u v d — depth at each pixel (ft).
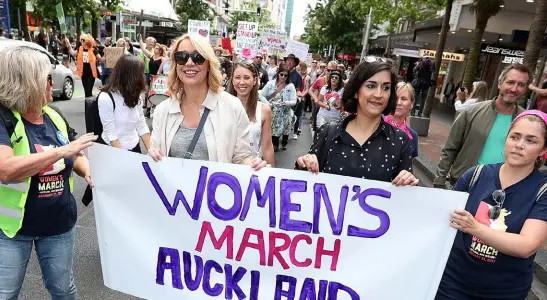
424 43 83.46
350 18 119.65
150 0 65.05
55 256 7.30
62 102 37.45
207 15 126.62
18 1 57.47
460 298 6.96
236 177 7.18
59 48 69.97
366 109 6.77
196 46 6.97
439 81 95.76
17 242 6.79
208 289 7.56
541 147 6.27
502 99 10.57
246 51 42.14
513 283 6.63
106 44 49.96
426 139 35.29
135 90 11.55
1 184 6.39
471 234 6.34
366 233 6.93
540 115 6.34
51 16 58.39
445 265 6.73
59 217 7.13
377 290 7.00
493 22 46.11
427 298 6.86
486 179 6.97
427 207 6.66
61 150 6.24
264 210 7.20
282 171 7.03
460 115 11.44
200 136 7.45
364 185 6.82
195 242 7.49
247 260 7.39
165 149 7.70
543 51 45.73
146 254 7.65
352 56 142.20
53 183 6.93
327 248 7.11
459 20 46.50
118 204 7.65
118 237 7.72
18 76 6.27
